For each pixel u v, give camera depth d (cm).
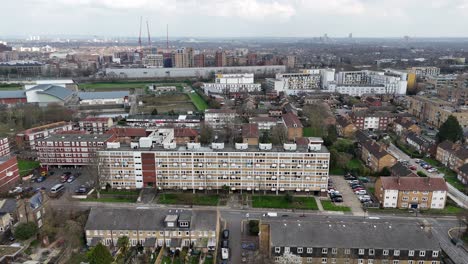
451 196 16675
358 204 15788
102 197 16200
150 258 11919
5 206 13312
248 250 12231
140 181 16750
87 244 12494
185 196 15875
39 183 17738
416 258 11162
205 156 16175
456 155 19362
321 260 11294
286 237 11531
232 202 15875
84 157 19425
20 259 11562
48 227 12825
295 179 16338
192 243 12438
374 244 11250
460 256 12094
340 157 19312
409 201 15425
